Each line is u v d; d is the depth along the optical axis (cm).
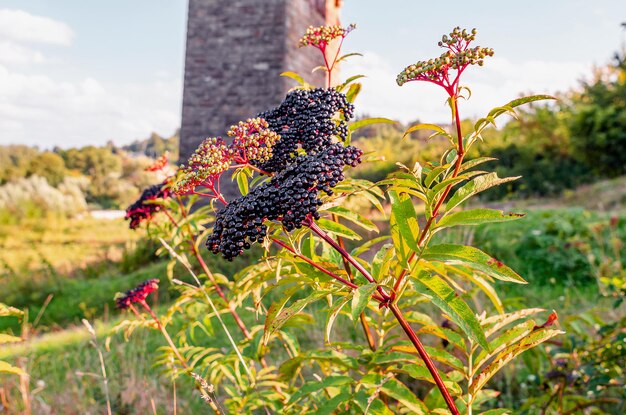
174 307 298
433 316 465
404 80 165
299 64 1282
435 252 158
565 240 789
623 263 685
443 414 188
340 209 194
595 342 310
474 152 2247
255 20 1235
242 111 1242
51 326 862
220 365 266
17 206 2253
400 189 167
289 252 175
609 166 2141
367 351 218
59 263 1355
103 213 3484
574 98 2409
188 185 186
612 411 330
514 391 392
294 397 210
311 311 561
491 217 156
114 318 823
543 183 2131
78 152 5134
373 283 158
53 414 418
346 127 210
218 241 169
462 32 161
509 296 650
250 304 597
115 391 439
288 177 169
